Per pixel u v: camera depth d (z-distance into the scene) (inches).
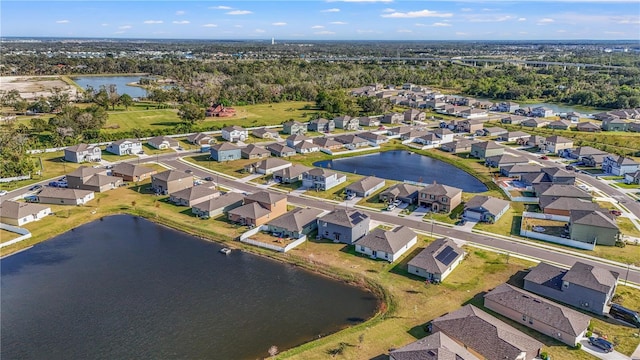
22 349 2171.5
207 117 7810.0
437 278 2667.3
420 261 2765.7
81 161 5142.7
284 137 6491.1
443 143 6215.6
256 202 3668.8
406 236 3115.2
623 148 5762.8
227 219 3636.8
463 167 5147.6
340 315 2417.6
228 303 2534.5
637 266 2827.3
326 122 6973.4
